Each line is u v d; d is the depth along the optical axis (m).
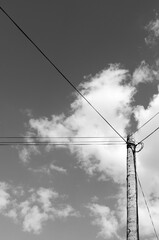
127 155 12.17
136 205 11.02
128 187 11.41
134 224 10.64
